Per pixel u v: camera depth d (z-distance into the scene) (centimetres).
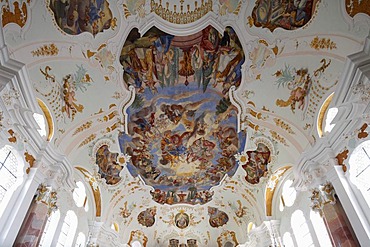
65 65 1125
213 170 1794
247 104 1363
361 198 961
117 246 1827
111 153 1570
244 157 1628
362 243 898
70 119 1267
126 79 1265
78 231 1463
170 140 1608
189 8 1078
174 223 2181
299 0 980
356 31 924
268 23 1073
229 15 1077
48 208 1088
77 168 1488
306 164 1171
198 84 1330
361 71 863
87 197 1608
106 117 1372
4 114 891
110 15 1054
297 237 1412
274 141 1446
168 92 1359
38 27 966
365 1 868
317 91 1158
